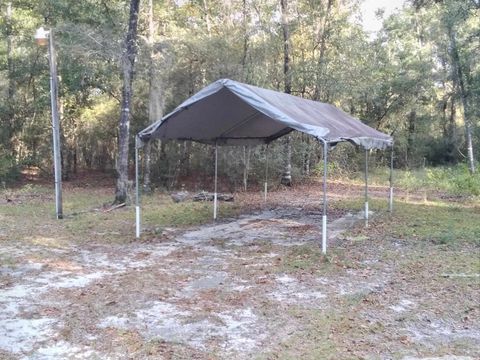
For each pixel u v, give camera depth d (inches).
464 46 791.7
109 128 892.6
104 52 560.1
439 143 1186.6
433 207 512.7
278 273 245.0
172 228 383.6
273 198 613.3
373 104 1076.5
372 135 407.2
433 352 149.6
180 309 190.1
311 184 792.9
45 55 743.7
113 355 147.2
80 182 832.3
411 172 976.9
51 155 839.7
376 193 674.8
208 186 733.9
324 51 756.0
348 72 734.5
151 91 645.3
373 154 1067.9
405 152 1171.3
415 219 422.3
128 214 454.3
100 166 1027.3
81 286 222.1
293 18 748.0
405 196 633.0
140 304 195.8
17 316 181.9
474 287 217.5
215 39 692.1
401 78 1050.1
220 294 209.6
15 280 231.8
